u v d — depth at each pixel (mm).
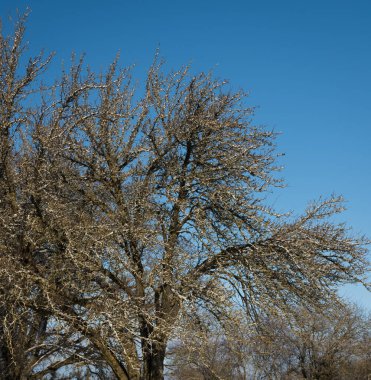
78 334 12602
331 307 14086
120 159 14391
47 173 12586
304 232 13562
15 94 12445
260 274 13477
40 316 12719
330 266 13695
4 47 12844
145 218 13328
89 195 13891
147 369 12922
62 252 11922
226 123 14477
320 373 30766
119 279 12977
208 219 14016
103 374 17656
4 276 10914
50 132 12594
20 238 11773
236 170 14156
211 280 12859
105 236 11750
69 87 13773
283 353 28578
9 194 12125
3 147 12078
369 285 13781
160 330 11414
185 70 14906
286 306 13531
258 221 13477
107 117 14086
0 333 12617
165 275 12406
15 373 13742
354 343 32875
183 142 14438
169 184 13906
